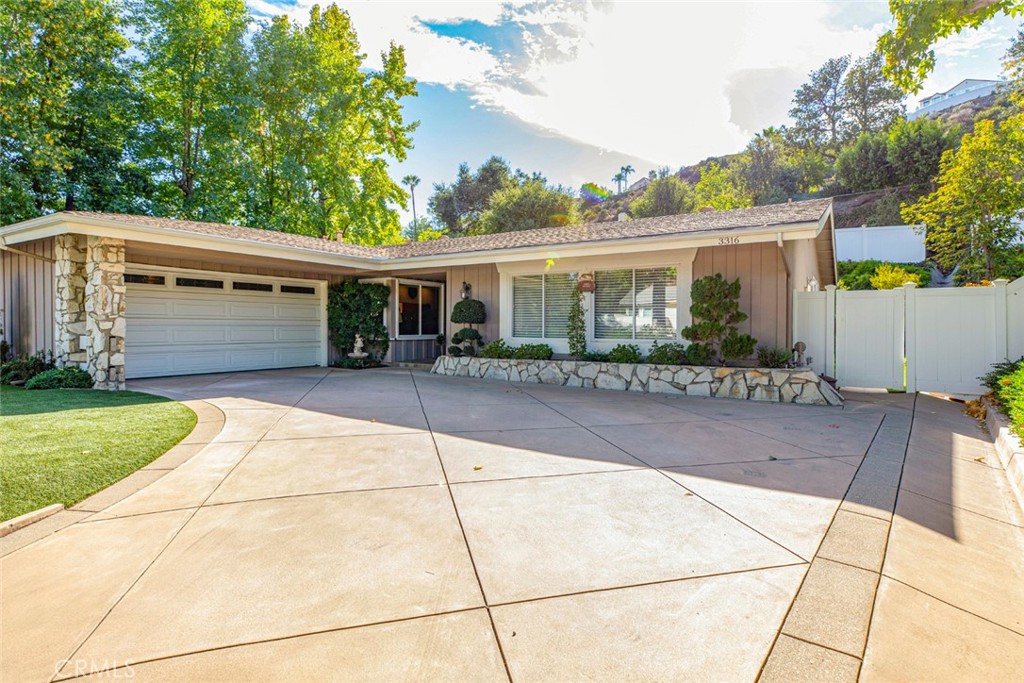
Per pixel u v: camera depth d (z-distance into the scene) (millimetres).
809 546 2824
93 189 15938
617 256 10062
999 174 11844
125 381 9367
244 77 18766
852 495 3625
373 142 25188
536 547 2824
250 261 11547
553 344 10953
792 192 42750
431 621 2139
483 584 2436
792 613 2191
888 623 2125
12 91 13578
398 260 12367
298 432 5566
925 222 14781
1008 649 1968
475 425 6027
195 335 11320
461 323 11984
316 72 20969
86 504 3389
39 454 4371
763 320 8789
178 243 9055
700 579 2477
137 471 4086
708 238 8352
